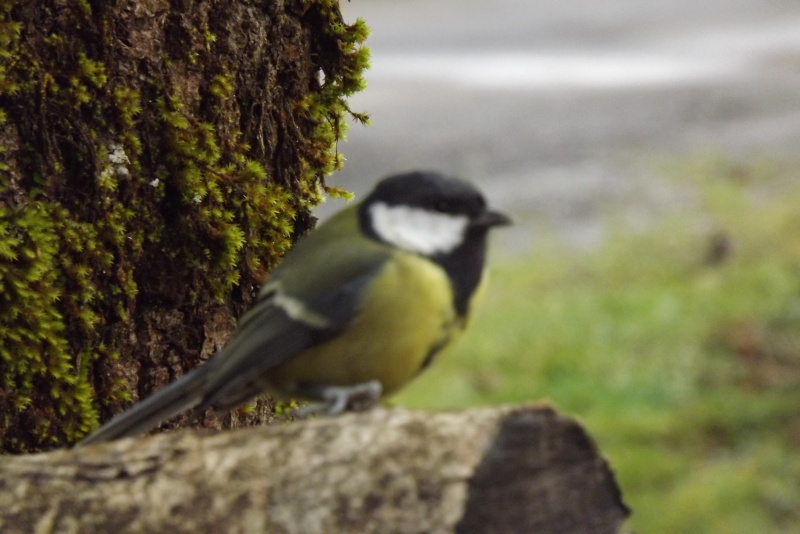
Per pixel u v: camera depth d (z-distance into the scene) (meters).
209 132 7.00
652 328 18.41
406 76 36.59
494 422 4.55
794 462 14.48
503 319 19.12
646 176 26.09
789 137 28.28
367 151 28.81
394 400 16.62
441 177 6.01
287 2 7.46
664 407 16.16
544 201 24.95
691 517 13.53
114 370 6.84
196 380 6.05
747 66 36.09
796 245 21.20
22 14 6.31
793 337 17.86
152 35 6.76
